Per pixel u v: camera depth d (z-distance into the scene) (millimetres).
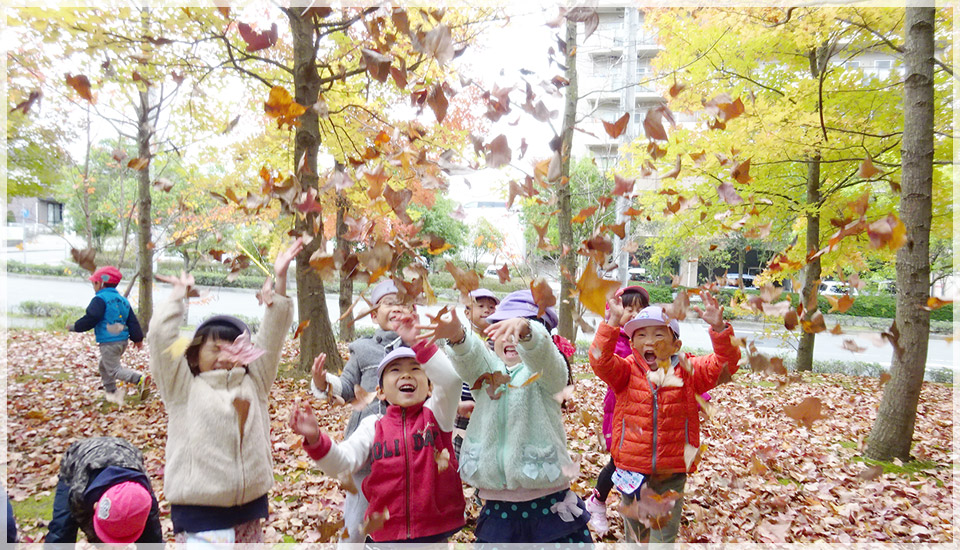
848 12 5613
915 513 3439
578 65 9695
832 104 6781
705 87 7414
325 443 1895
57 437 4660
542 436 2111
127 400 5777
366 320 13953
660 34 7535
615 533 2992
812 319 1982
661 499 2123
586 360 9844
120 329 5496
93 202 15656
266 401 2152
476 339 2129
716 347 2340
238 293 19594
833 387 8117
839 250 7297
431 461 2053
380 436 2090
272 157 7941
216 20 5586
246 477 1966
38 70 4949
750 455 4262
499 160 1903
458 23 6074
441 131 6516
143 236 8953
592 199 11555
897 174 6953
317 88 6156
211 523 1916
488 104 1972
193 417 1952
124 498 1897
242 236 9938
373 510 2016
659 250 8758
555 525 2074
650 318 2475
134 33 5609
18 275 21156
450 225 16344
